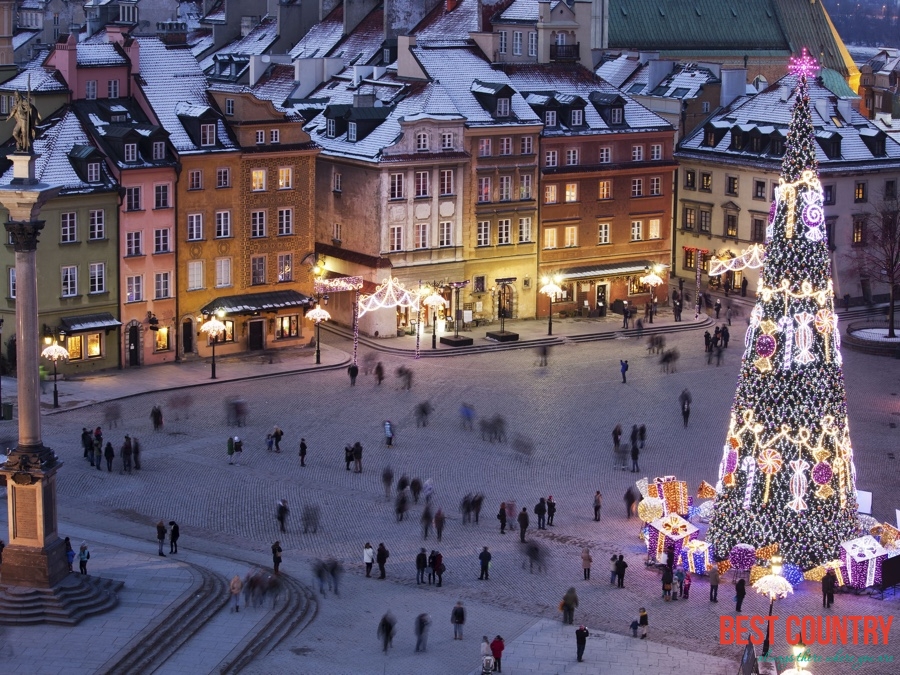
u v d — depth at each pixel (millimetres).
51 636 71000
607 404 117938
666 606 80188
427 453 105250
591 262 149375
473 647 73562
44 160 119688
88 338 122938
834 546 84250
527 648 73688
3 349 120812
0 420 108688
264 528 90375
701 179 162625
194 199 126625
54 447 103875
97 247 121875
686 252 165875
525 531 89188
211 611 75062
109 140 122625
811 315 82000
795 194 81375
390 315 137500
